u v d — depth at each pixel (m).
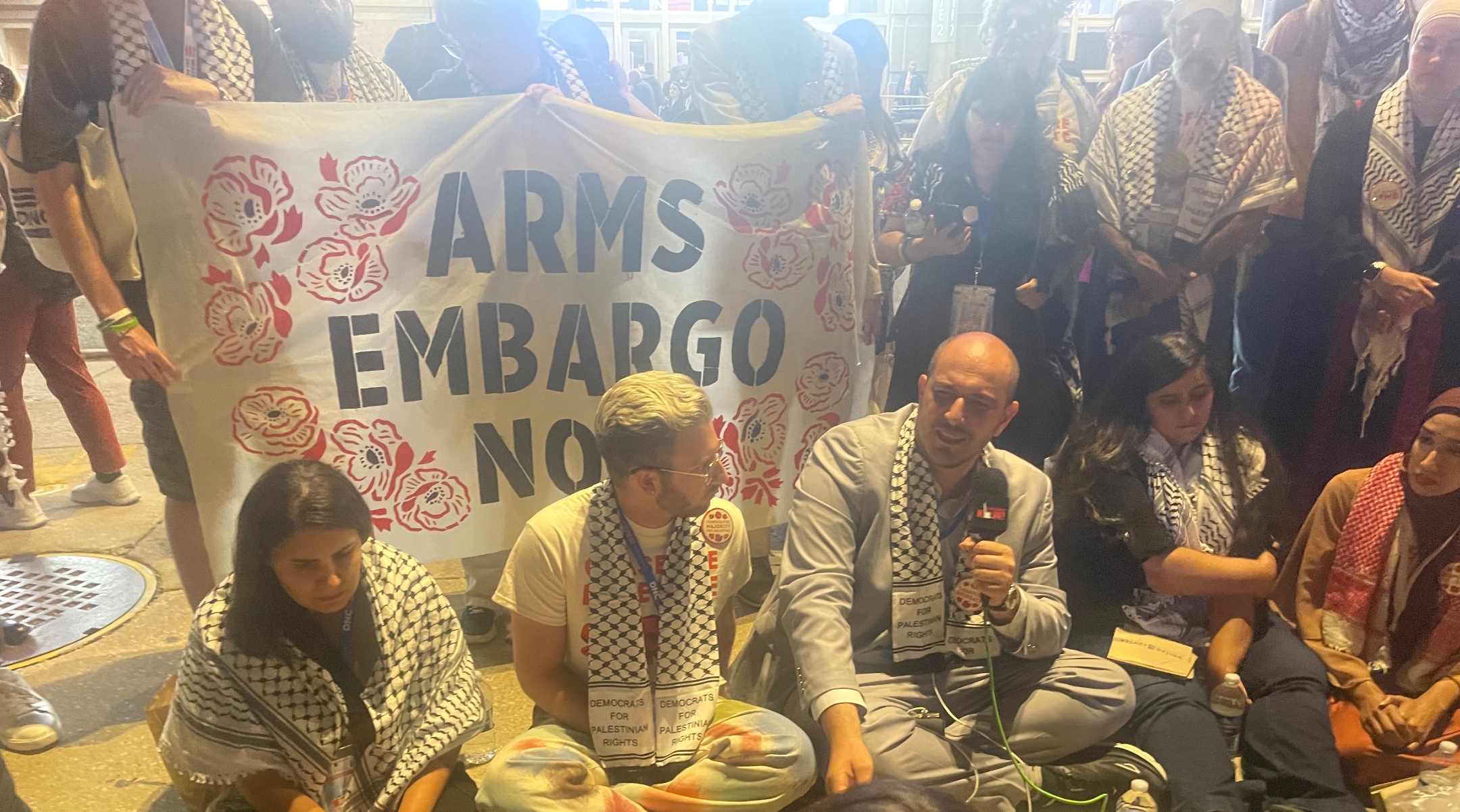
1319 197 2.95
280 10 2.52
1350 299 2.97
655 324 2.75
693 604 1.92
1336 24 3.14
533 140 2.52
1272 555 2.31
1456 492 2.21
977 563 1.97
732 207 2.75
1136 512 2.28
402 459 2.55
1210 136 2.86
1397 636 2.34
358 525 1.64
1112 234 2.92
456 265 2.51
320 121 2.30
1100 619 2.40
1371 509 2.31
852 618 2.14
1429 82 2.71
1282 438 3.20
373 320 2.44
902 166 3.04
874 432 2.13
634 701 1.88
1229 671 2.23
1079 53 3.56
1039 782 2.07
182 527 2.47
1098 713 2.06
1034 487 2.13
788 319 2.90
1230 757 2.03
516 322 2.60
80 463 3.72
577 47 3.10
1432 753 2.12
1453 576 2.24
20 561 3.12
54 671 2.55
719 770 1.86
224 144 2.22
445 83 2.87
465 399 2.59
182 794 1.87
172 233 2.22
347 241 2.38
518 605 1.90
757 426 2.95
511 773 1.79
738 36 2.97
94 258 2.18
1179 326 2.98
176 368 2.29
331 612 1.68
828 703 1.91
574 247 2.62
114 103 2.12
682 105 3.18
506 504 2.70
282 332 2.36
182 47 2.20
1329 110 3.21
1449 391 2.25
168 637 2.74
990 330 2.88
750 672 2.25
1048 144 2.81
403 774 1.76
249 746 1.69
